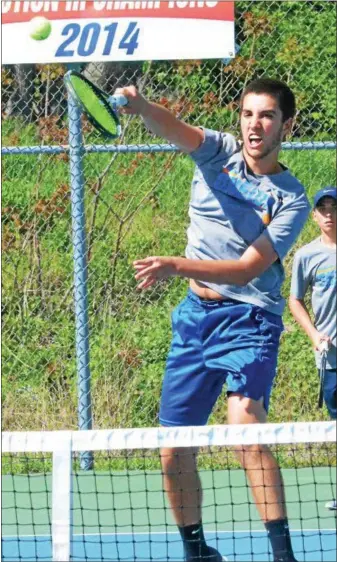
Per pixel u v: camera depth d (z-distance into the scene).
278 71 15.51
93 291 13.18
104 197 13.88
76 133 11.36
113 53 10.77
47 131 13.60
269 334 7.50
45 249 13.58
